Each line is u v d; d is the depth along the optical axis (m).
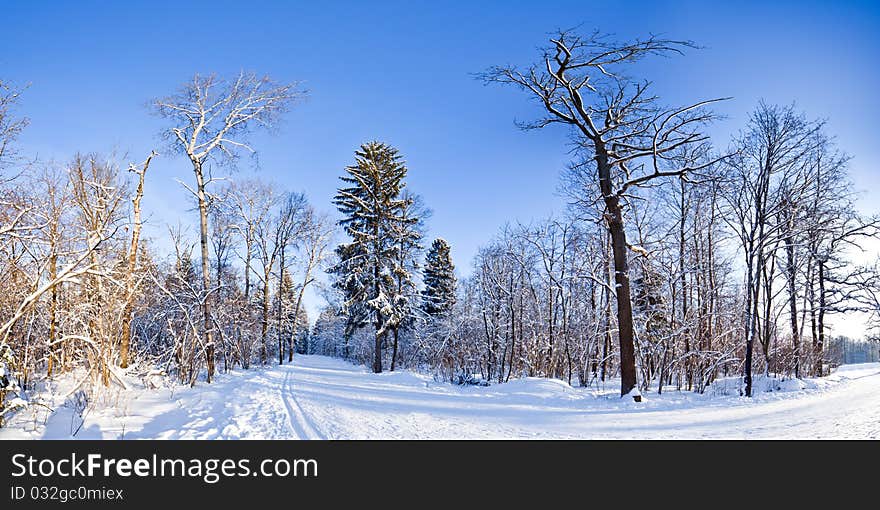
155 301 18.14
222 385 16.92
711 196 19.72
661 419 11.12
